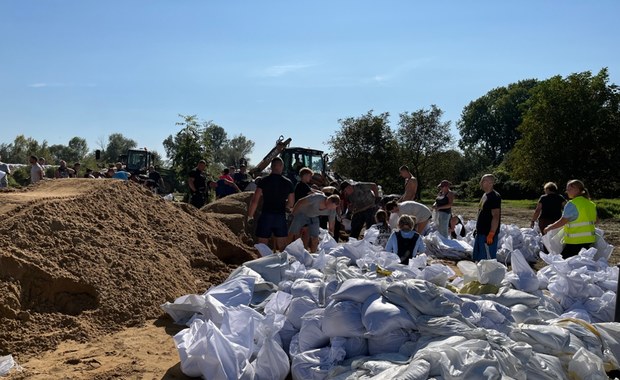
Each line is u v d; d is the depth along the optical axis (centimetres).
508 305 562
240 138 8575
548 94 4316
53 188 857
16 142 6694
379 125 4356
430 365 410
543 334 476
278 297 569
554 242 933
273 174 936
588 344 489
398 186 4500
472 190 5269
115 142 8694
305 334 501
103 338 562
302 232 998
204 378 462
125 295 631
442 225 1267
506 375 414
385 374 405
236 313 511
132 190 895
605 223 2506
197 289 737
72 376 464
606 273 672
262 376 464
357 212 1383
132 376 469
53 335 547
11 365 477
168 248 779
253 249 995
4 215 660
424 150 4794
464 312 510
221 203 1189
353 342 481
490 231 919
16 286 572
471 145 9288
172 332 583
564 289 641
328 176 2055
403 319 468
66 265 627
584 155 4231
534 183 4419
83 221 723
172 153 2505
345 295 498
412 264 722
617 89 4284
